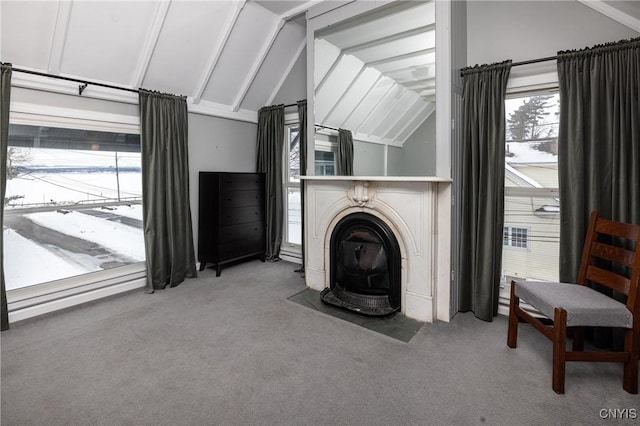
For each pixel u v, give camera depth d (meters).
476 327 2.52
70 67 2.79
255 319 2.66
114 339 2.34
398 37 2.71
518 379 1.88
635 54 2.06
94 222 3.16
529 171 2.70
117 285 3.23
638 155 2.07
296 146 4.36
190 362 2.06
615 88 2.13
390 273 2.71
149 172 3.26
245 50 3.61
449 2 2.43
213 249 3.80
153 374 1.93
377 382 1.86
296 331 2.46
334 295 3.00
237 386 1.83
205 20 3.08
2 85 2.43
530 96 2.59
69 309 2.86
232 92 4.01
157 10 2.75
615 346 2.11
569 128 2.27
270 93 4.34
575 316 1.72
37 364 2.03
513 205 2.75
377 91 2.83
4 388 1.80
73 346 2.24
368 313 2.66
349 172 3.00
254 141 4.57
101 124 3.08
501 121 2.52
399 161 2.70
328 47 3.15
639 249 1.73
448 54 2.45
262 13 3.32
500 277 2.67
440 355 2.13
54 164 2.88
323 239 3.20
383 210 2.74
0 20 2.31
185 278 3.67
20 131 2.68
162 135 3.35
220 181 3.71
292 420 1.58
